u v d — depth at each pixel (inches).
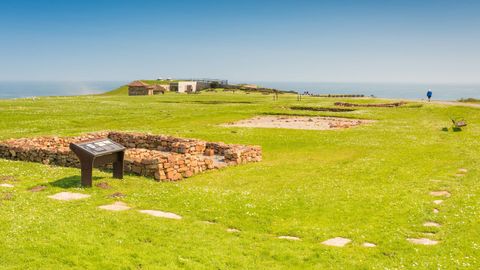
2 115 2121.1
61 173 944.3
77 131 1733.5
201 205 726.5
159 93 5807.1
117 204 717.9
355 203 767.1
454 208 734.5
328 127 2075.5
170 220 639.1
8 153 1156.5
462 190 867.4
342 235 610.5
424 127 2047.2
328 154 1376.7
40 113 2277.3
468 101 3582.7
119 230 580.7
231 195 801.6
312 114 2652.6
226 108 2910.9
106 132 1534.2
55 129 1802.4
